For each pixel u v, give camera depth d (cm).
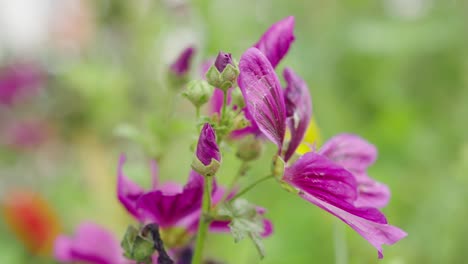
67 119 77
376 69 76
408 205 60
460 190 58
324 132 69
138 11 71
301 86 38
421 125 71
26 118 84
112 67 77
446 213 56
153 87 71
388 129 69
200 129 37
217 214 36
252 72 35
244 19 72
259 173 55
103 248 44
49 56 92
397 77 76
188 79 45
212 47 67
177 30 72
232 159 48
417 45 75
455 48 75
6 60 94
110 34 74
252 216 36
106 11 72
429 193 60
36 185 82
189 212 38
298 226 56
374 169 66
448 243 54
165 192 38
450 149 68
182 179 62
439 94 75
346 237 49
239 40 70
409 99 75
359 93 75
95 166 72
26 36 100
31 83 83
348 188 35
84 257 44
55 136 82
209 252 49
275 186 57
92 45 87
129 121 73
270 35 37
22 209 65
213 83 36
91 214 69
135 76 72
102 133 75
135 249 36
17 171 84
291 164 37
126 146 74
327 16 79
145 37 71
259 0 74
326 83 73
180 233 39
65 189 76
